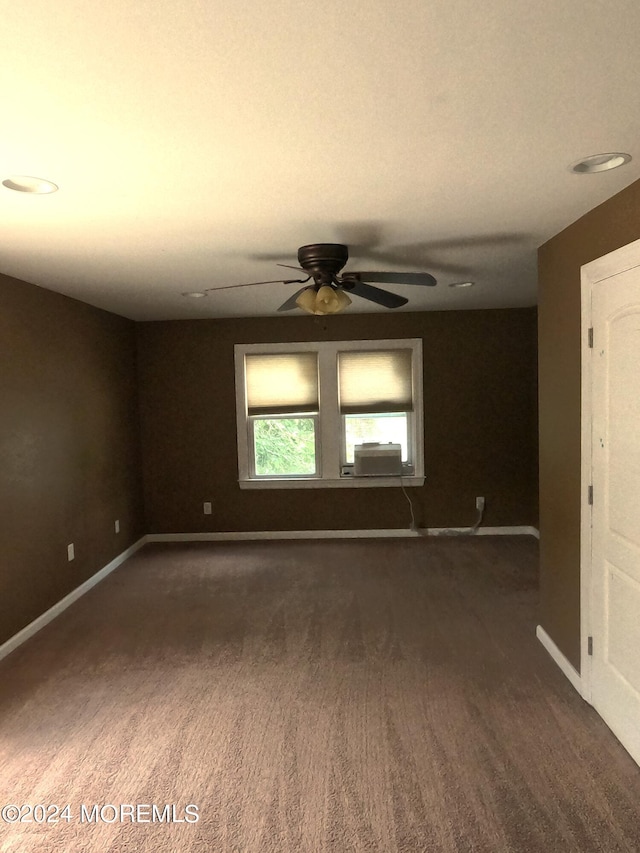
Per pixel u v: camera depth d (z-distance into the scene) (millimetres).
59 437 4184
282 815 2119
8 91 1446
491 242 3100
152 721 2730
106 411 5035
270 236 2826
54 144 1765
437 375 5691
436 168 2025
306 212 2471
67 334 4359
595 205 2510
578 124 1709
